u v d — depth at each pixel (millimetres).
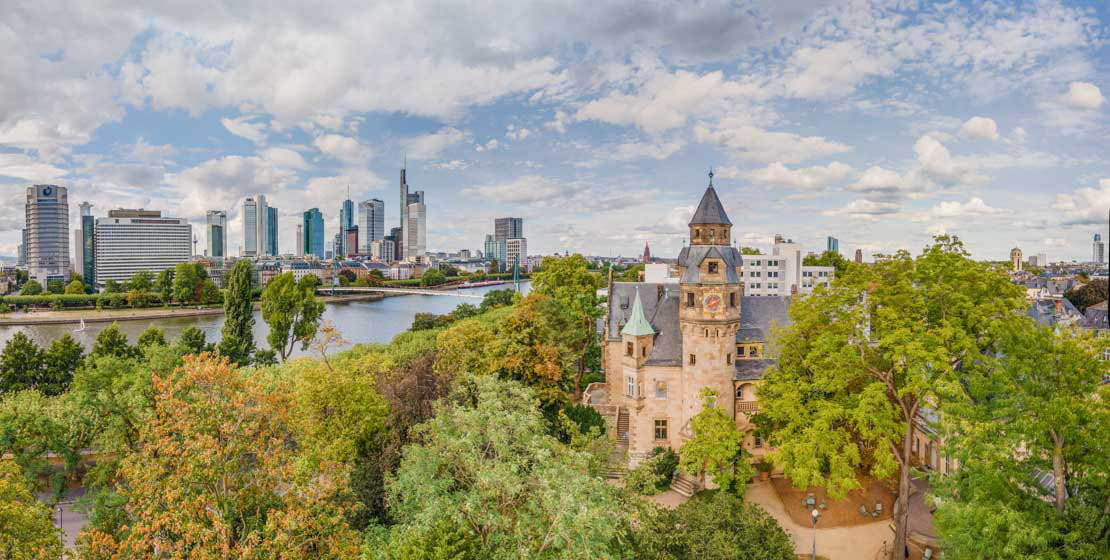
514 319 68625
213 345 93688
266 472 32844
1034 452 29609
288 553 28609
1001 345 33688
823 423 43500
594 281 98000
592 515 29781
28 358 78938
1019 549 27312
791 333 49812
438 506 33688
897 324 42906
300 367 68875
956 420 32594
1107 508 28500
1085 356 30125
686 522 36250
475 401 56531
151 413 36844
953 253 45219
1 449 52531
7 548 29609
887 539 47500
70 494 60531
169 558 31000
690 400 59625
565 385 74312
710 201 59031
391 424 53781
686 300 59344
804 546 46906
